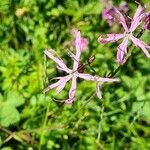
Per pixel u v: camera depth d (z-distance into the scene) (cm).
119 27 21
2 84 19
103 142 18
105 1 20
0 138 18
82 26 21
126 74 20
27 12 21
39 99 18
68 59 19
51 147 18
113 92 19
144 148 18
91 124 18
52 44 20
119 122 18
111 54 19
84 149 18
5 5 21
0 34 21
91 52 19
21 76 19
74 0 22
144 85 20
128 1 19
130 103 19
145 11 11
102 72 18
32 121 18
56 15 21
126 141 18
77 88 19
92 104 18
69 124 18
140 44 11
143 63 21
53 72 19
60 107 18
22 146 18
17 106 19
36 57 19
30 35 20
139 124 19
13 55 19
